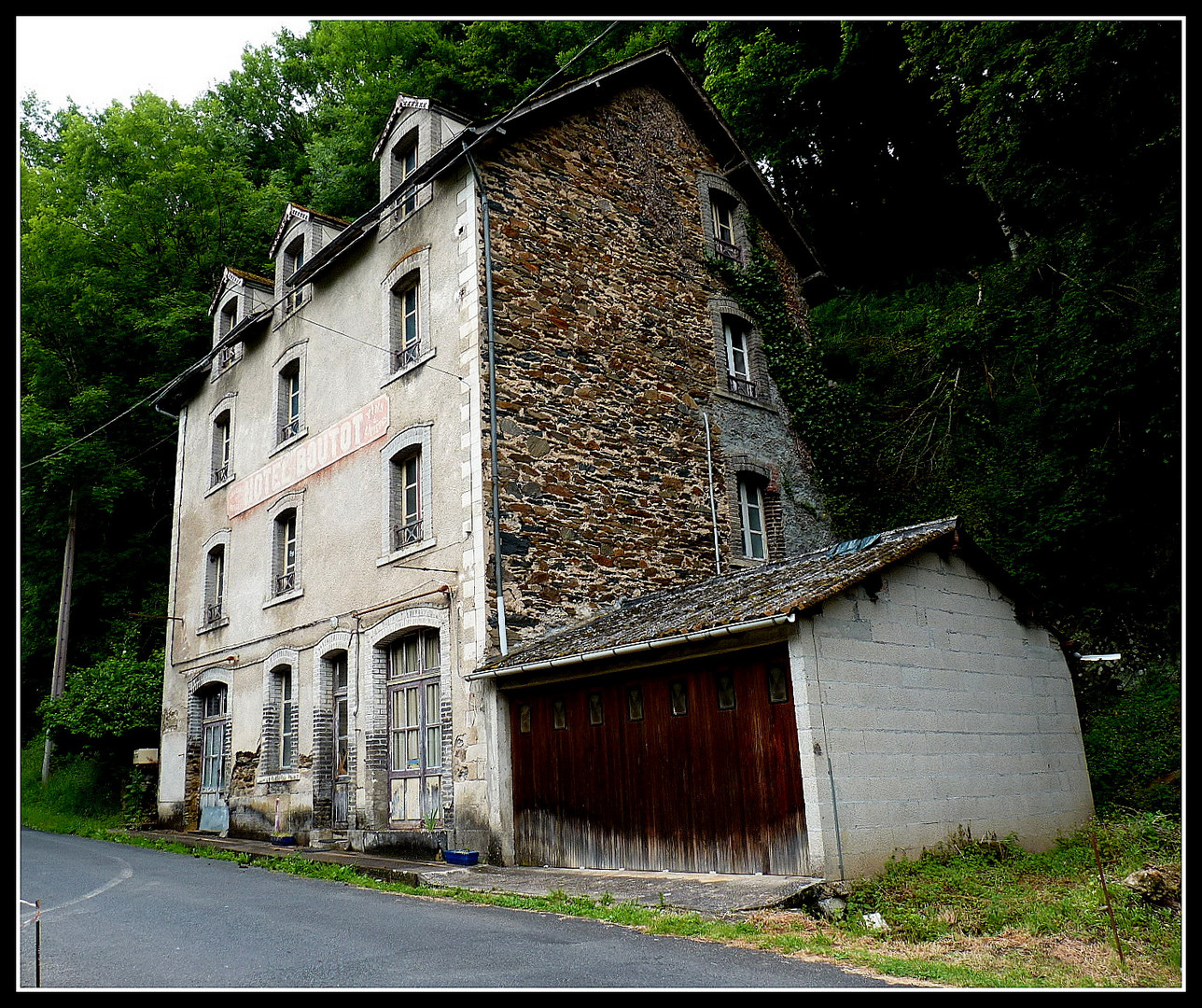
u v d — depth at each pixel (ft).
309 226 53.72
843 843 25.09
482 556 36.09
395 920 23.67
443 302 41.16
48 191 80.94
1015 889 25.07
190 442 63.16
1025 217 51.37
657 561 42.45
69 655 78.48
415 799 38.73
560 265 42.88
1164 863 26.30
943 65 46.91
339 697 44.34
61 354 77.15
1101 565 42.68
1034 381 47.19
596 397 42.37
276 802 46.16
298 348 51.88
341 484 45.83
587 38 80.02
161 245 82.07
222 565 57.41
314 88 104.53
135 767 60.08
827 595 26.17
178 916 24.93
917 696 29.43
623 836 30.27
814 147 69.87
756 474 49.16
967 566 33.94
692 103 53.26
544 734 33.88
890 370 57.16
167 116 87.35
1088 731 40.09
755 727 26.96
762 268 54.60
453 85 78.74
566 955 19.20
